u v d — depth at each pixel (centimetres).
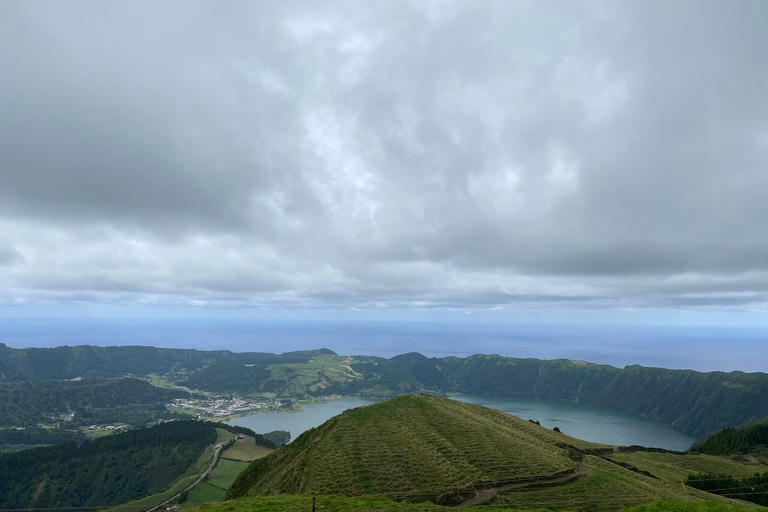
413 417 11312
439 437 9762
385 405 12375
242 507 6656
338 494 7069
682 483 9900
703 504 5856
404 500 6788
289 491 7925
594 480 8000
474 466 8212
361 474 7806
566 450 10819
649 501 7125
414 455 8669
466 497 7019
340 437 9706
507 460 8569
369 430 10188
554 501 6969
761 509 5706
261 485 9994
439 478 7644
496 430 10750
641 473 10056
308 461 8662
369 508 6103
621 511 5947
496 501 6881
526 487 7500
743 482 10262
